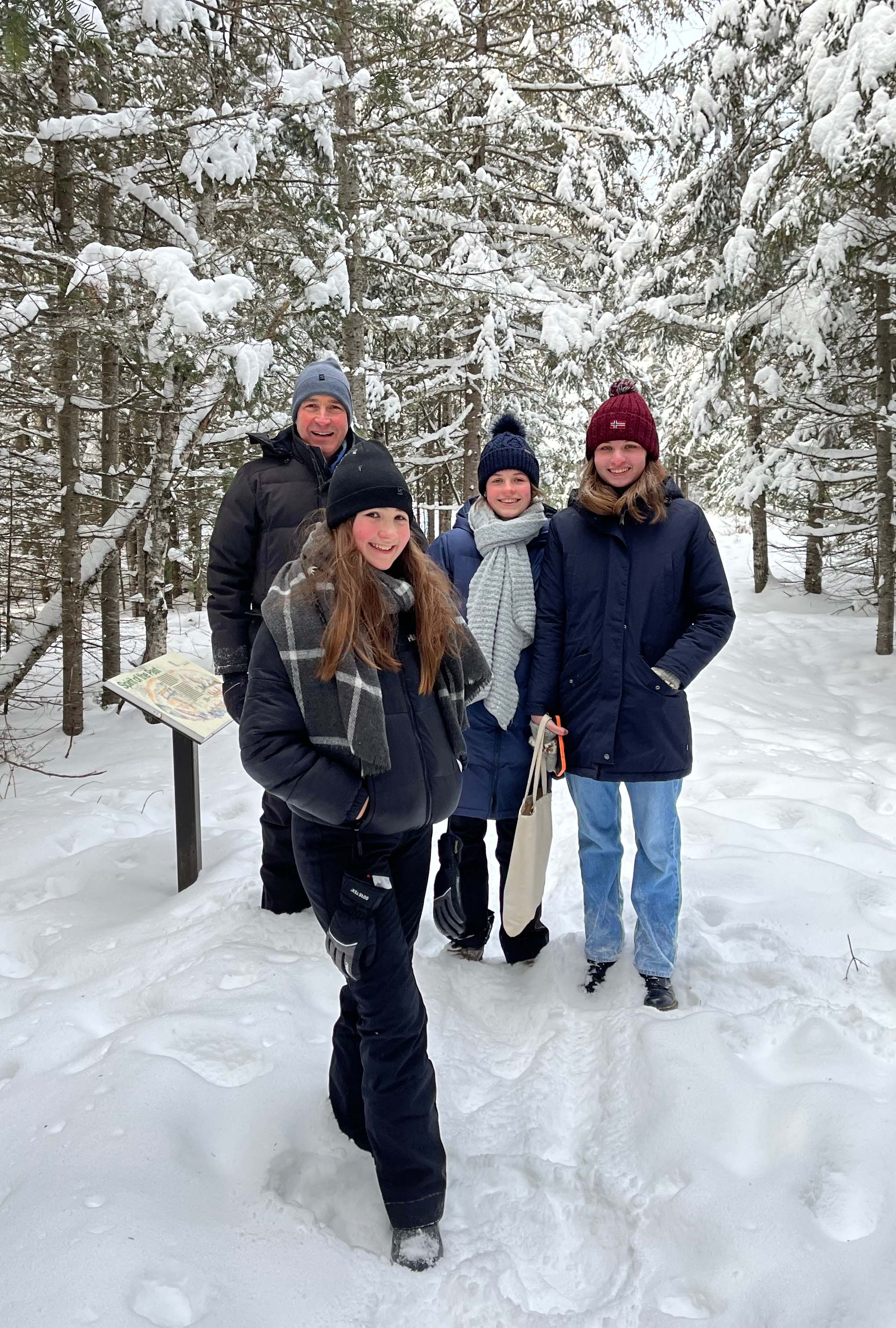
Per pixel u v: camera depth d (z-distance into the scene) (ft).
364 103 26.86
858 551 36.63
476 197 33.19
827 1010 8.14
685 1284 5.34
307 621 5.28
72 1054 7.60
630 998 8.47
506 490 9.03
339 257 21.20
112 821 14.43
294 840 5.85
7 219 21.25
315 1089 7.07
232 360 16.34
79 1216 5.35
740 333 31.53
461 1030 8.30
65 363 20.63
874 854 12.06
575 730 8.52
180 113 18.89
